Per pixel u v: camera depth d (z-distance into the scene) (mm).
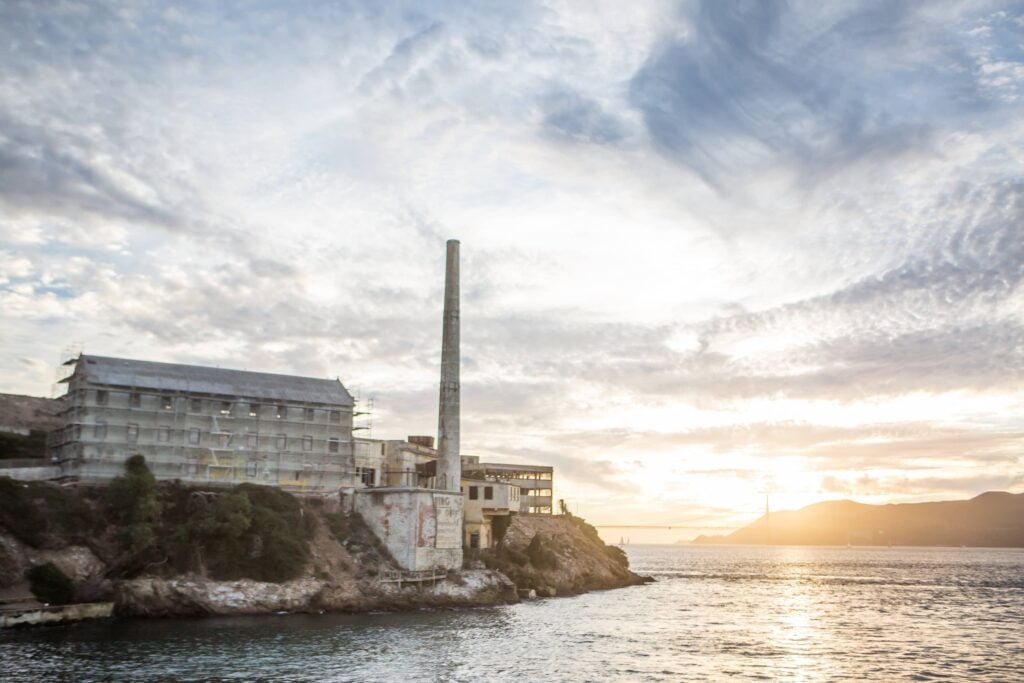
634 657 68062
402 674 57406
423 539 99562
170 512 89375
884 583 184750
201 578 82062
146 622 75188
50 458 100000
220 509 87438
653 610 107562
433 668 59906
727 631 87312
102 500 86562
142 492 86250
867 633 87562
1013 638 84062
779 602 127500
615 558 165500
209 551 85062
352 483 110000
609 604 113125
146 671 54750
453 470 115188
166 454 97250
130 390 96438
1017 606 122812
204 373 104500
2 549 76375
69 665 55656
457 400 117625
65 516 82438
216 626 74812
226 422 102250
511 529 136750
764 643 78438
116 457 94000
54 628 69688
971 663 68312
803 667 65438
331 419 109750
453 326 119500
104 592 77062
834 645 77812
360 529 101500
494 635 76562
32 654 58656
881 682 59875
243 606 82000
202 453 99812
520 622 87000
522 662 63625
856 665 66688
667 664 65375
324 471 107812
